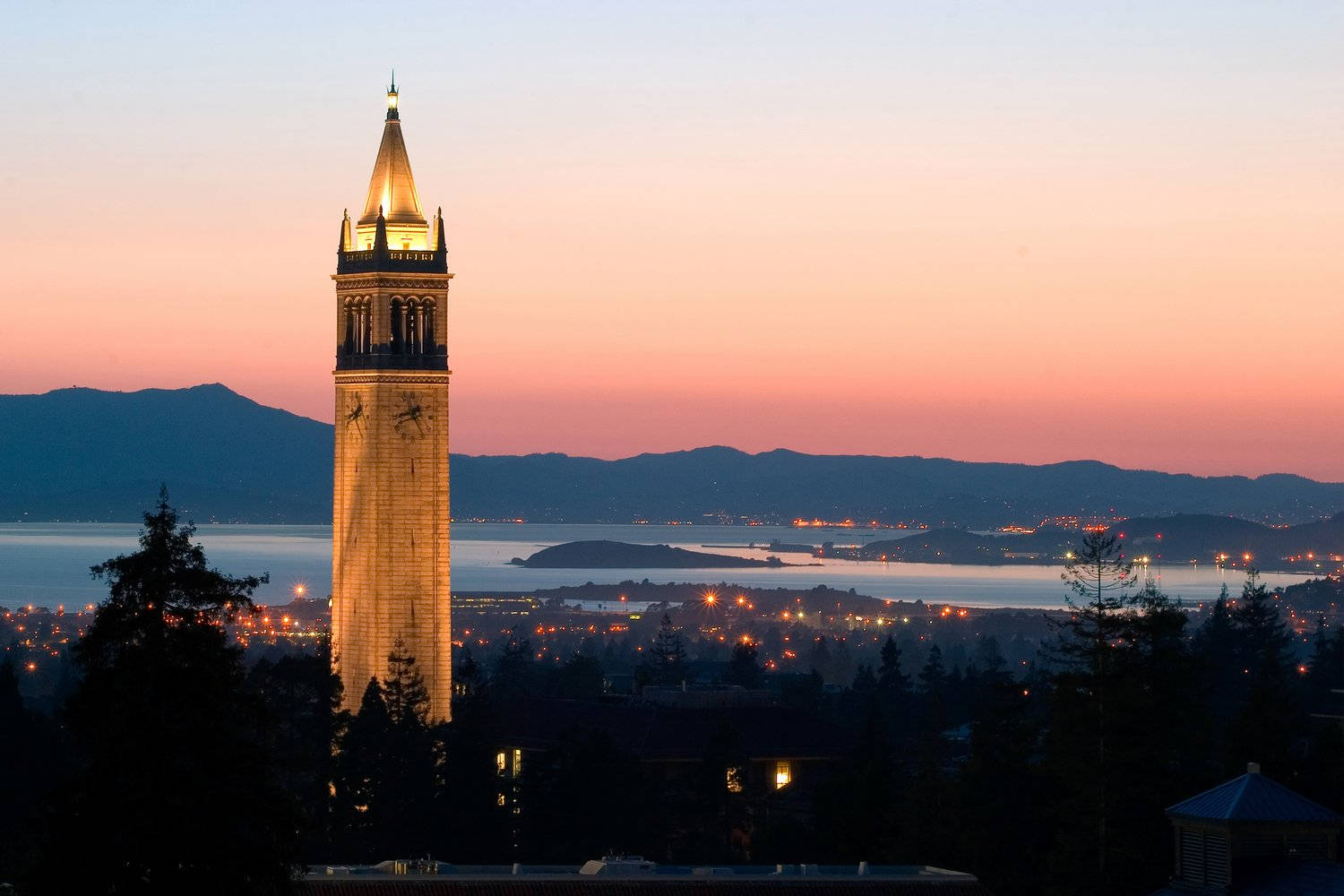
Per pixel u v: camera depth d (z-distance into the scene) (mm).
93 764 130125
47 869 128250
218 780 131750
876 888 156000
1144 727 197625
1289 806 152125
